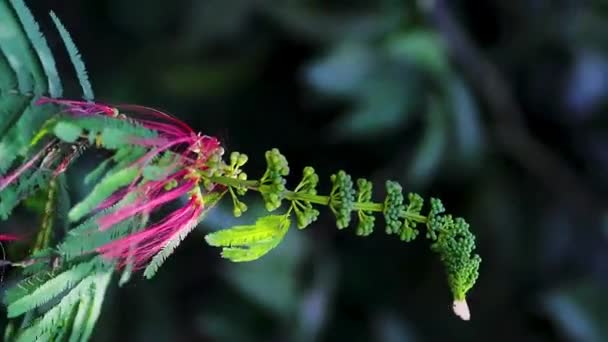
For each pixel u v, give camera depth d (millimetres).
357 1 1324
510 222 1312
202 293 1380
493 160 1339
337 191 655
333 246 1305
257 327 1273
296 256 1208
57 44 984
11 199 644
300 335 1199
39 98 640
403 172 1289
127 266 653
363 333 1302
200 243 1360
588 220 1339
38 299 643
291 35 1352
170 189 653
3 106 631
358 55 1221
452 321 1315
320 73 1207
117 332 1266
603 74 1357
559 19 1343
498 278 1313
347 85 1225
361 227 654
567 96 1365
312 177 652
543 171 1347
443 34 1281
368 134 1299
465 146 1250
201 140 661
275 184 651
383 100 1237
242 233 661
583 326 1218
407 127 1300
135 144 626
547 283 1314
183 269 1367
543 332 1298
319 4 1346
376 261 1339
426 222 654
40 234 680
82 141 654
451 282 651
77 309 659
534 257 1321
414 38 1204
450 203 1325
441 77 1219
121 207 637
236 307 1290
